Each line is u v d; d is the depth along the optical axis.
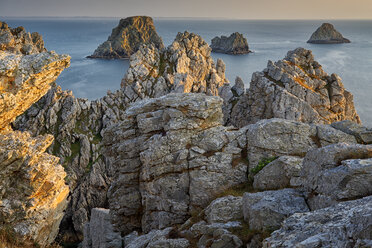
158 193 24.45
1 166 21.17
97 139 82.00
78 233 69.12
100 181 74.06
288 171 19.59
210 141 24.31
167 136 24.48
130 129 26.67
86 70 197.75
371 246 8.49
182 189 23.86
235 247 15.16
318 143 23.12
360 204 11.38
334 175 13.98
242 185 22.92
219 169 23.48
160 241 18.14
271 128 23.83
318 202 14.55
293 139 23.36
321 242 9.79
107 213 31.83
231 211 18.42
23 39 91.12
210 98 25.67
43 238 23.20
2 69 19.47
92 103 87.56
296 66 68.94
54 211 23.73
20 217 21.50
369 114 100.81
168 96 26.28
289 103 63.03
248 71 187.00
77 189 73.56
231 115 78.31
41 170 22.30
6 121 22.17
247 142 24.44
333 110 64.75
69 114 83.38
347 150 15.27
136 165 26.31
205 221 19.50
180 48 96.25
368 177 13.16
